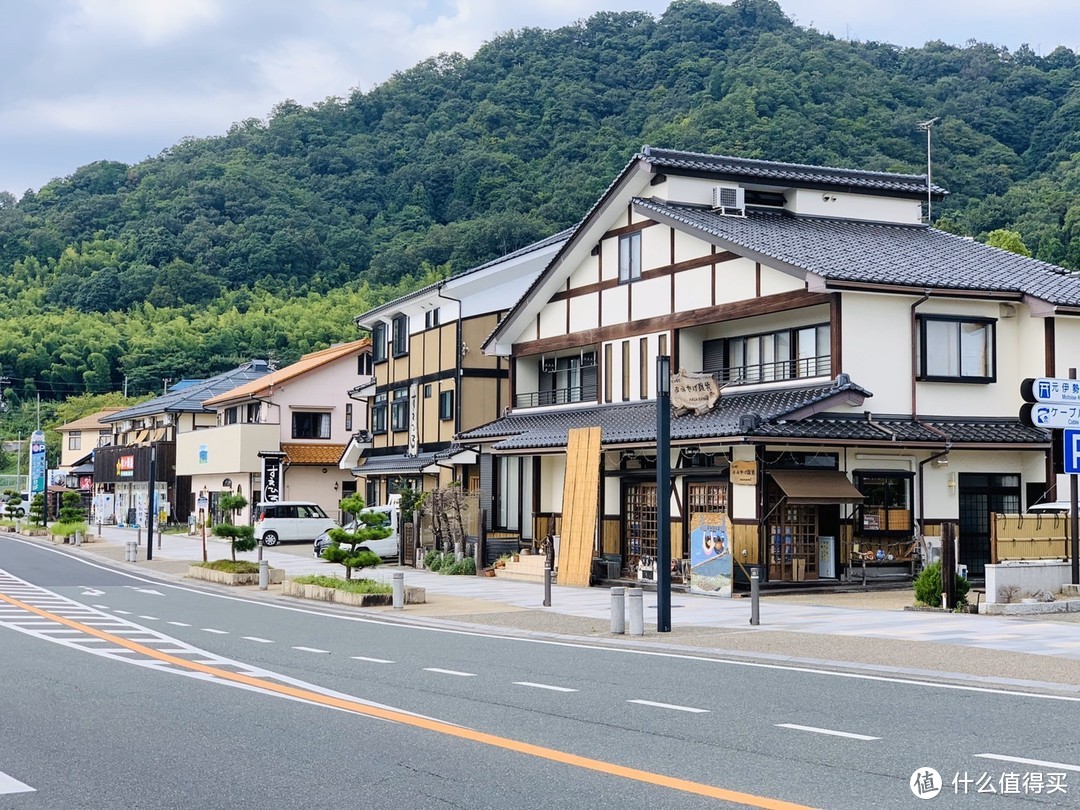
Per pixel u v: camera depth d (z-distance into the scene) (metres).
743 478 25.33
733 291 27.58
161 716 10.91
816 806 7.39
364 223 122.38
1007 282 27.09
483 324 41.53
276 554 44.66
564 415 33.31
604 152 107.19
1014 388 27.31
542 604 23.94
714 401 26.67
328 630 19.52
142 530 66.75
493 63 149.00
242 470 57.75
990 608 19.83
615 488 30.38
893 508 26.19
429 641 17.78
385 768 8.59
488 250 92.81
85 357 107.06
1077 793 7.75
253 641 17.66
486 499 36.81
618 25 149.12
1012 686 12.54
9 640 17.64
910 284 25.44
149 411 73.69
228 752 9.22
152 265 119.25
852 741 9.52
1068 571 21.05
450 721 10.55
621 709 11.19
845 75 99.88
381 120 145.75
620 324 31.39
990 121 94.19
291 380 59.84
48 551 47.31
